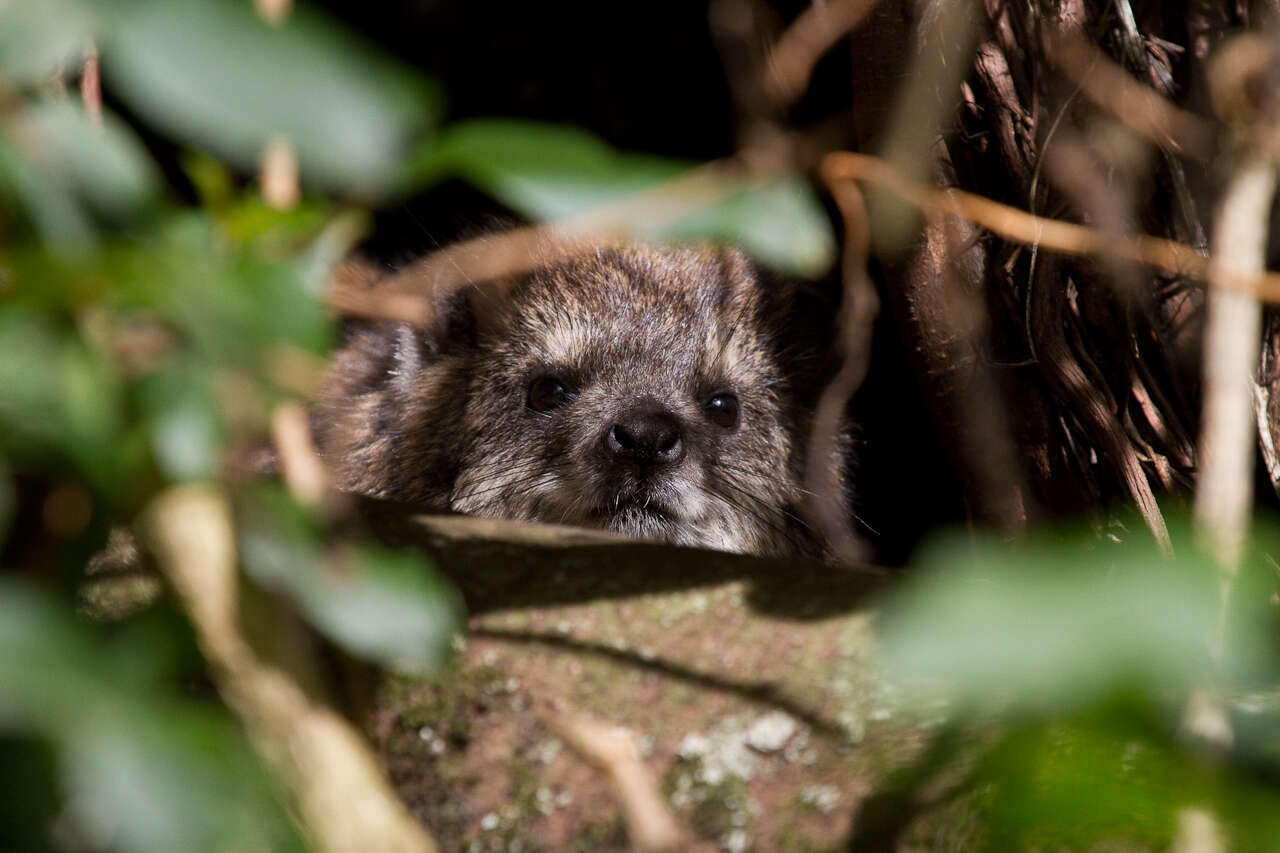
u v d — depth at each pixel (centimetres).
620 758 127
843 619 163
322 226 105
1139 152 177
